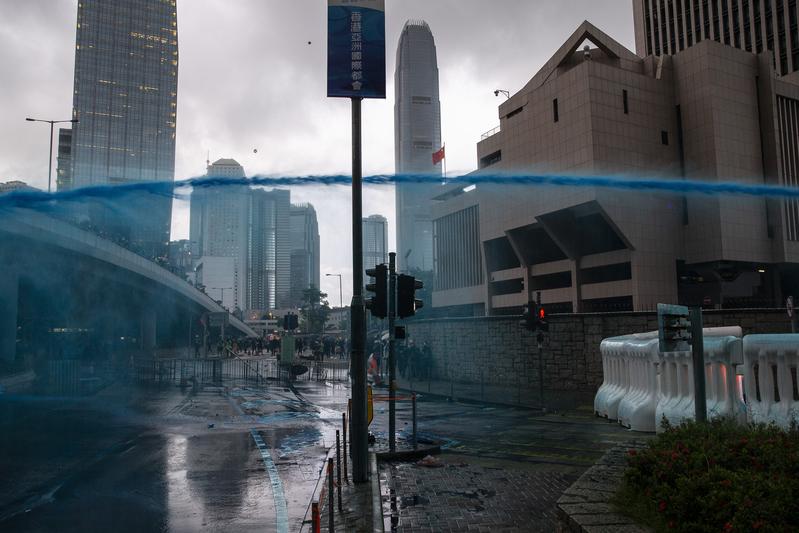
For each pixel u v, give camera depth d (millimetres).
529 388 27594
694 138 50062
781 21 67250
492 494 8750
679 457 5715
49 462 11422
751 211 49719
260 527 7512
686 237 50281
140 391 26719
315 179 18906
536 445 12859
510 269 60938
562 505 5914
